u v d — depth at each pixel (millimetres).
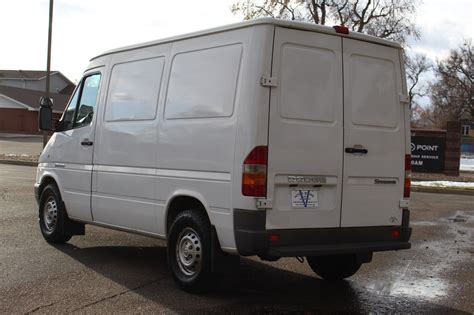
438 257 7988
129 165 6410
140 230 6359
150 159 6117
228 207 5168
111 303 5254
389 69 5941
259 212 5008
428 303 5691
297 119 5230
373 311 5352
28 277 6047
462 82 71250
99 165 6879
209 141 5406
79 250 7500
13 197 12078
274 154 5086
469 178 23000
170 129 5879
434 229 10594
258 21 5160
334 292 5984
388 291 6113
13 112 55438
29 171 20062
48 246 7641
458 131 23734
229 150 5188
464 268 7312
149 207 6137
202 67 5648
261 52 5086
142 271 6496
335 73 5520
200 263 5484
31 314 4867
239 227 5047
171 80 6000
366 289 6160
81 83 7535
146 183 6164
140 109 6355
